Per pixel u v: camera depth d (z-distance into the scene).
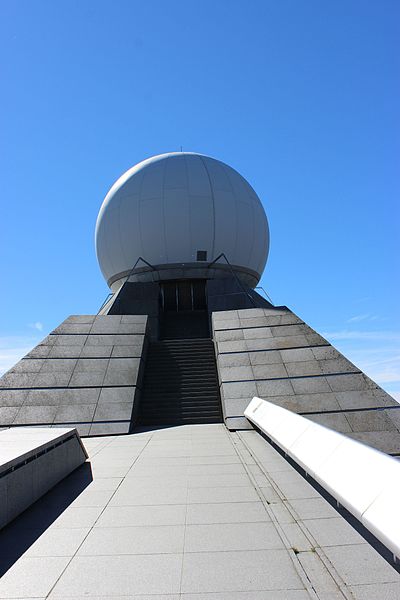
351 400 13.24
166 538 5.14
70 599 3.88
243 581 4.08
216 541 5.00
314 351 15.68
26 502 6.35
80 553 4.81
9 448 6.69
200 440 11.39
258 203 31.77
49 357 16.28
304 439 7.58
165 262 28.23
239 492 6.80
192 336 24.94
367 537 4.97
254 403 12.83
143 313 24.75
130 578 4.22
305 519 5.58
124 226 28.88
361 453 5.49
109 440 12.06
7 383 14.92
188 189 28.27
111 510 6.20
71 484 7.59
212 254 28.47
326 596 3.79
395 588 3.88
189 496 6.70
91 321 18.70
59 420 13.45
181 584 4.07
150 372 17.30
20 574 4.36
